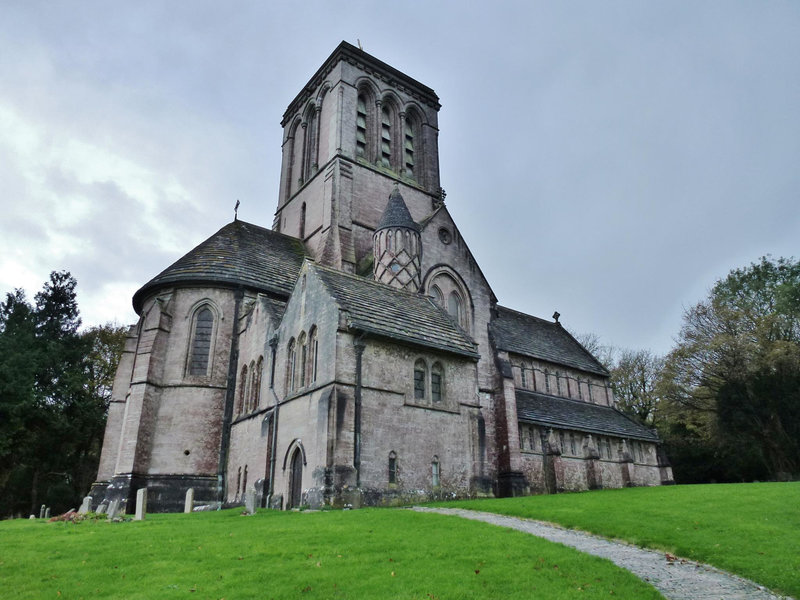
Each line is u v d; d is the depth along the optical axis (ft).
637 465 180.45
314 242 169.07
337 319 91.20
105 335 212.23
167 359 127.03
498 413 134.82
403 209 139.54
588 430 164.45
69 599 36.50
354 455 85.40
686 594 40.19
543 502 80.43
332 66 189.16
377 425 89.86
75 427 172.04
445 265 140.05
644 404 252.01
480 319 141.59
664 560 49.70
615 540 57.41
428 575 40.86
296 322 104.32
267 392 108.17
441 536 53.31
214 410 124.06
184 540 53.42
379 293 109.50
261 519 68.18
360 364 90.89
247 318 127.54
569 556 46.96
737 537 54.65
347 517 65.21
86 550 49.85
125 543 52.54
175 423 122.01
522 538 52.90
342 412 85.97
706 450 197.47
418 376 99.76
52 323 189.47
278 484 95.50
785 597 39.70
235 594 36.81
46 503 174.19
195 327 130.82
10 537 58.39
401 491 89.25
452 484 96.94
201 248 144.36
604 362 279.90
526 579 40.45
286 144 207.92
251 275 137.80
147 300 139.64
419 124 201.98
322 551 47.50
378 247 136.87
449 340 106.73
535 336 197.47
